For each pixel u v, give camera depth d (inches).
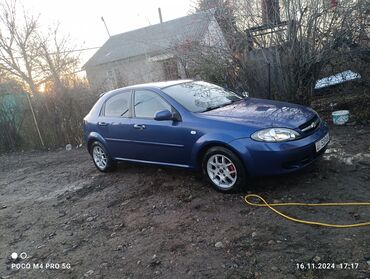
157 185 225.3
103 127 256.4
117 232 177.3
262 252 137.3
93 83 486.3
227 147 183.0
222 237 152.5
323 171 198.1
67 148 437.7
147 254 151.8
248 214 166.9
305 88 318.7
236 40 333.1
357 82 294.2
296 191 179.8
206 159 193.8
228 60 341.4
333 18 293.0
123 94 247.4
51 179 302.4
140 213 192.2
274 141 172.2
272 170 173.8
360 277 115.0
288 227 150.3
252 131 177.0
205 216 173.3
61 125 452.4
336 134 268.5
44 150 462.9
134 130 229.9
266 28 321.1
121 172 268.7
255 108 201.8
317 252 130.9
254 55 329.7
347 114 285.3
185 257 144.0
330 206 160.6
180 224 170.7
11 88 515.8
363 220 145.2
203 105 211.8
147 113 225.5
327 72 313.3
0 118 483.8
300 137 175.5
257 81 333.4
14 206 248.8
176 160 211.5
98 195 233.8
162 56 450.6
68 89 446.6
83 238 179.0
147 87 231.1
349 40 293.4
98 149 273.6
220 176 191.5
